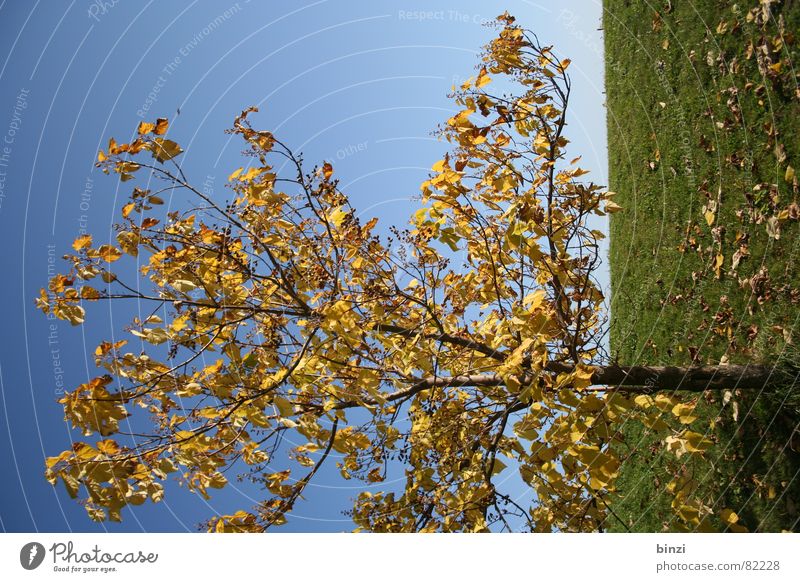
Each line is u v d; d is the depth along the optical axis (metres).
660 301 6.37
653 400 2.96
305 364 3.23
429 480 3.72
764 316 4.70
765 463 4.48
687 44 6.57
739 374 3.96
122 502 2.76
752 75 5.42
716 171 5.77
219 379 3.14
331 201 3.63
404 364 3.41
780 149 4.91
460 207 3.72
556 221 3.82
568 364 3.63
